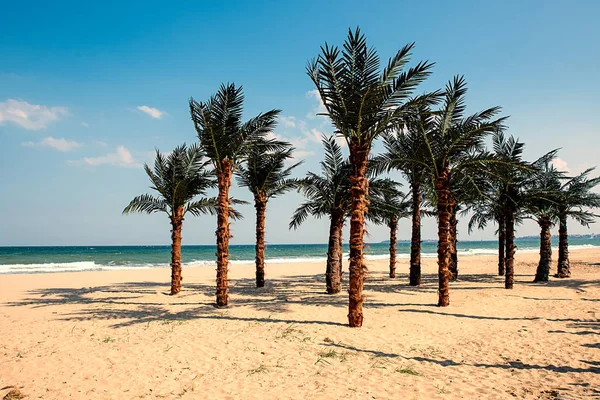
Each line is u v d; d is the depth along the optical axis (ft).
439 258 36.50
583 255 121.60
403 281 59.31
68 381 18.19
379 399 15.57
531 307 35.06
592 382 16.75
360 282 28.14
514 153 49.52
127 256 175.94
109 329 28.02
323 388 16.80
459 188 49.62
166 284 61.36
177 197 44.86
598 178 53.88
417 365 19.70
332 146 48.03
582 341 23.25
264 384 17.38
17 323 30.37
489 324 28.50
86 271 90.63
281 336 25.29
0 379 18.56
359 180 28.84
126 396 16.44
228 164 37.58
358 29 27.73
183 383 17.70
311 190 46.50
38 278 70.28
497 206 52.13
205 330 27.25
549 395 15.51
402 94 29.53
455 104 36.81
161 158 44.80
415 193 51.80
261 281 53.16
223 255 37.37
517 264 89.71
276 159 50.47
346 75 28.40
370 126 28.55
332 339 24.59
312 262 132.46
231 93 37.58
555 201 51.62
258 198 53.52
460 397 15.62
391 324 28.73
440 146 36.19
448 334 25.80
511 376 17.87
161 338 25.26
